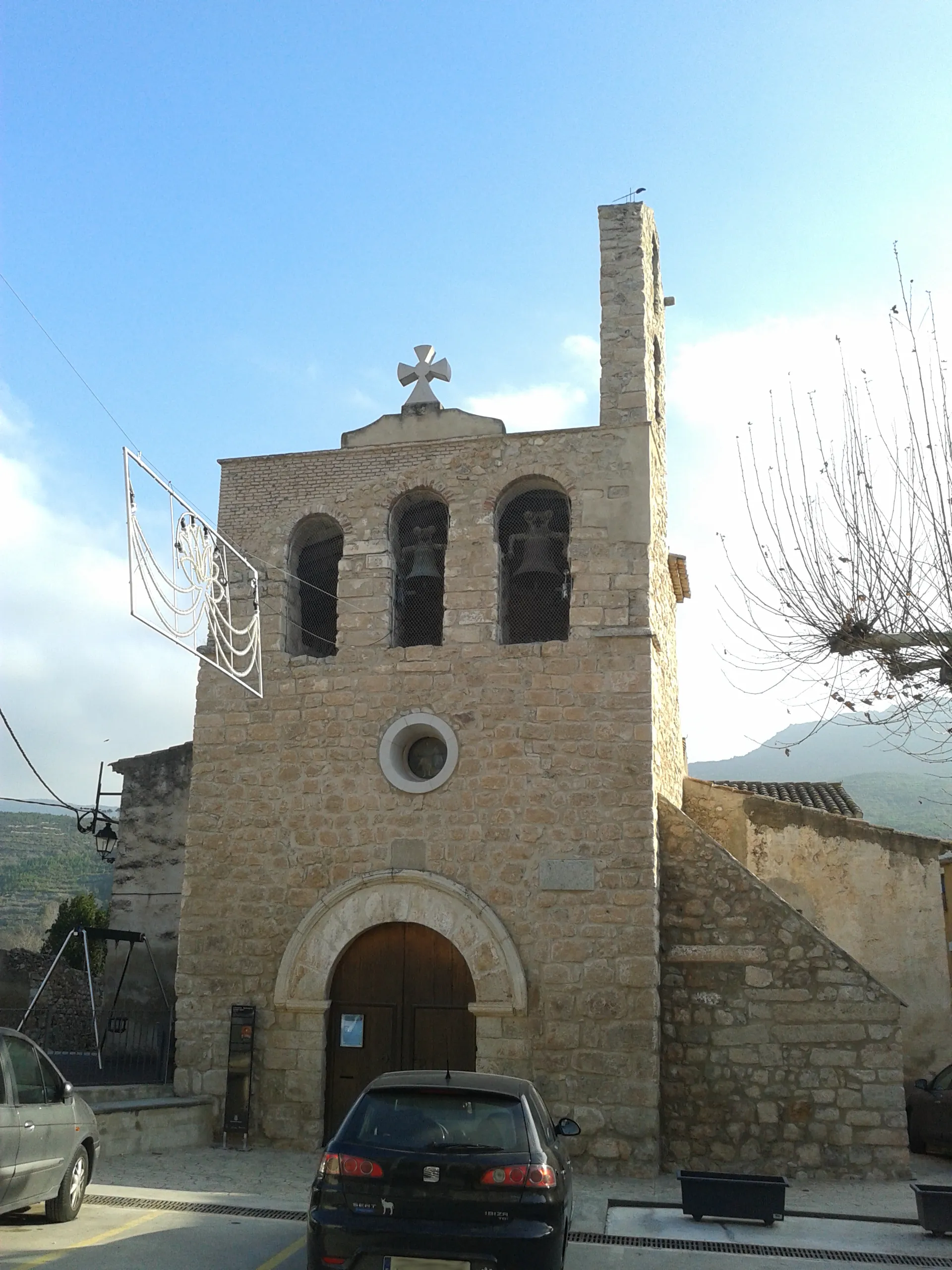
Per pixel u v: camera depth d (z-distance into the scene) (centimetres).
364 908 1521
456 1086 788
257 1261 860
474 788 1536
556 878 1477
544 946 1456
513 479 1655
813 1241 1002
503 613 1655
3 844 7281
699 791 1958
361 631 1647
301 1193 1182
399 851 1537
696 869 1504
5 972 2314
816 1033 1409
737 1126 1394
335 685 1628
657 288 1959
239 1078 1487
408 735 1602
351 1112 779
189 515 1285
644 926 1438
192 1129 1465
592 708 1532
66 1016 2342
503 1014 1437
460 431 1708
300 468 1750
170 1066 1638
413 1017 1492
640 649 1541
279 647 1675
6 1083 866
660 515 1744
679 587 2052
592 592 1577
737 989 1443
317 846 1570
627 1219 1088
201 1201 1066
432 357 1808
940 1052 1772
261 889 1573
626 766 1498
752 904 1473
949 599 1116
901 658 1136
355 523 1702
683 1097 1418
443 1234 695
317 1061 1484
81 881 6431
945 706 1127
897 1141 1352
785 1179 1338
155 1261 841
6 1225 927
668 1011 1453
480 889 1495
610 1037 1408
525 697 1555
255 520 1742
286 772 1611
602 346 1700
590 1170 1366
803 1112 1384
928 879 1841
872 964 1817
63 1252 852
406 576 1716
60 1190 946
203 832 1614
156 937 2078
